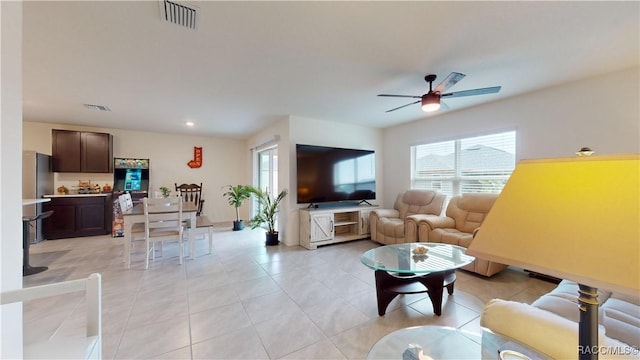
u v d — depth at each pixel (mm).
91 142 5012
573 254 480
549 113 3037
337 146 4781
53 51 2123
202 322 1977
